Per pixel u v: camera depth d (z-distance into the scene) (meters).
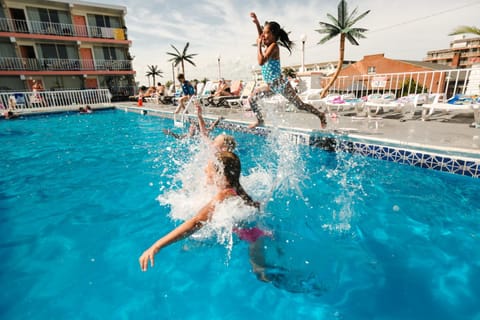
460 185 3.43
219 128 7.30
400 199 3.09
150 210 3.00
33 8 19.39
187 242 2.32
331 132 5.17
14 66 19.08
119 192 3.54
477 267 2.05
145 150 5.72
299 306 1.75
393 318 1.64
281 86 4.84
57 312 1.74
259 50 4.67
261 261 2.09
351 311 1.70
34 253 2.33
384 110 7.82
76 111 13.69
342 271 2.02
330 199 3.06
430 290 1.84
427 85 27.27
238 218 2.18
